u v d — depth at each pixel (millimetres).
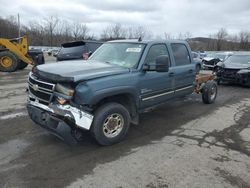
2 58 16250
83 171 4016
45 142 4984
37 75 4785
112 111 4824
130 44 5926
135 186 3664
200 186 3697
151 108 5938
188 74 6938
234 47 76000
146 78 5480
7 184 3629
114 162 4309
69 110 4383
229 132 5855
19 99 8297
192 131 5852
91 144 4953
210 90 8383
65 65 5102
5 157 4375
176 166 4227
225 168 4207
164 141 5227
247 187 3715
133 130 5805
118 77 4895
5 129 5594
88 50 12359
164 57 5215
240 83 12266
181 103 8438
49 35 74875
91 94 4434
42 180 3754
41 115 4707
